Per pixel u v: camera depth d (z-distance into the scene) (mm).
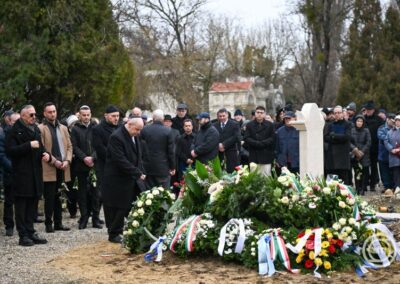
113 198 9797
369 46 32750
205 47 43562
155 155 12180
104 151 11195
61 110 21516
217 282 7023
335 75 43562
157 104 41188
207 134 13219
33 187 9945
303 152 13664
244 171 8398
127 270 7781
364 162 16547
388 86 31922
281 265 7566
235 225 7984
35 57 19328
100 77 21250
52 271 7867
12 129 9938
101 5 22094
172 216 8969
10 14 19859
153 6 40469
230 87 56438
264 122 14578
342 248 7605
